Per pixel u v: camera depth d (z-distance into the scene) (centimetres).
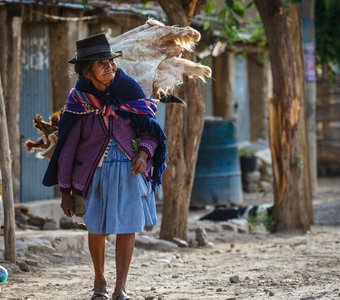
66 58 2645
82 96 1237
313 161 3522
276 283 1487
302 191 2484
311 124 3419
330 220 2827
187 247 2117
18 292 1445
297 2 2466
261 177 3925
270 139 2502
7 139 1669
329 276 1546
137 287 1495
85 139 1241
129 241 1249
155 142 1248
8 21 2380
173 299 1343
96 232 1230
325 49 3559
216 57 3812
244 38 3281
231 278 1528
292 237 2361
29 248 1814
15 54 2397
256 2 2466
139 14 2741
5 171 1675
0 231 1878
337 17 3488
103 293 1273
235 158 3155
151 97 1334
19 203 2447
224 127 3108
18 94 2414
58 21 2634
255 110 4262
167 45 1341
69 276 1638
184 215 2152
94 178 1231
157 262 1848
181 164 2123
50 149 1329
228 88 3831
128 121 1241
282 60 2472
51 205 2520
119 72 1255
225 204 3122
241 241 2280
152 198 1278
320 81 4634
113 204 1222
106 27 2780
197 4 2088
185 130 2122
